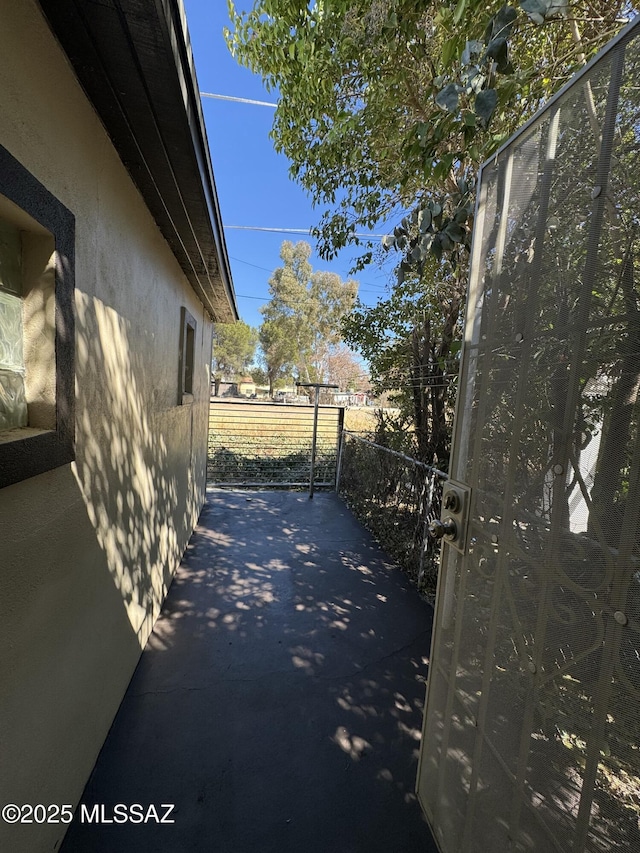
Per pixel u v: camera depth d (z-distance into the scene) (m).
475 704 1.00
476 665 1.01
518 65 1.67
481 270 1.13
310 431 7.30
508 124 1.69
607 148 0.68
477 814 0.96
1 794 0.89
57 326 1.07
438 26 1.63
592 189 0.72
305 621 2.50
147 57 1.09
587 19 1.30
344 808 1.35
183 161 1.62
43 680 1.08
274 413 7.27
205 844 1.22
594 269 0.71
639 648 0.57
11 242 0.99
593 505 0.67
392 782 1.45
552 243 0.82
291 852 1.21
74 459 1.24
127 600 1.84
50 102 1.03
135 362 1.90
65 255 1.10
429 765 1.27
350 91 2.36
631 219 0.64
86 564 1.37
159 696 1.82
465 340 1.21
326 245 3.29
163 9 0.94
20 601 0.97
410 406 3.87
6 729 0.91
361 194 2.89
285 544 3.84
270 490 6.11
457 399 1.23
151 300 2.17
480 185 1.16
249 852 1.21
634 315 0.62
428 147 1.63
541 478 0.81
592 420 0.69
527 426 0.87
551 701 0.74
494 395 1.02
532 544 0.82
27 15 0.92
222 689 1.88
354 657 2.16
